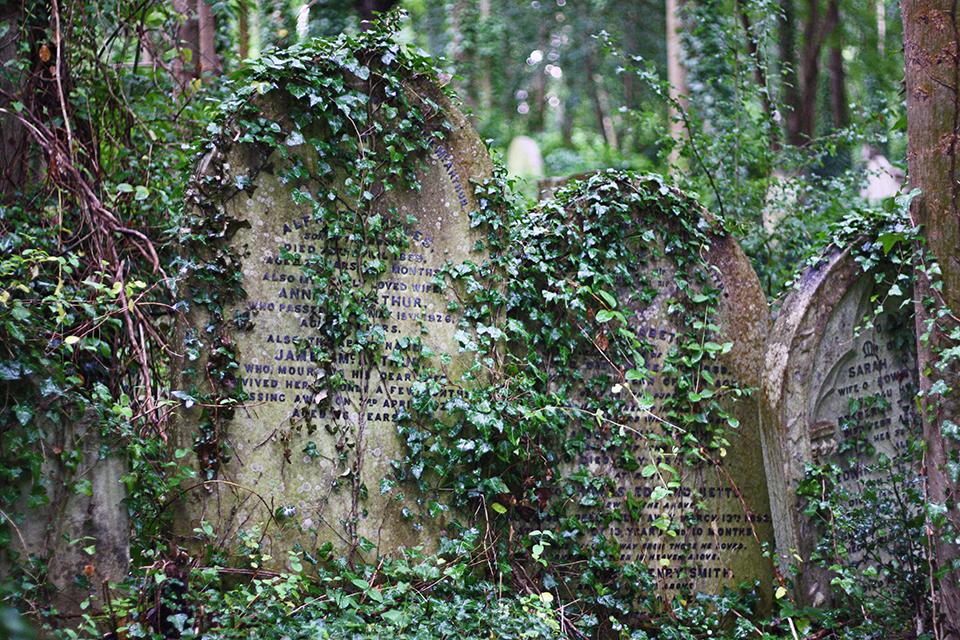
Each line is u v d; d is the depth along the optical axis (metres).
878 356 5.63
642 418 5.52
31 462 3.70
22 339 3.75
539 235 5.52
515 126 24.00
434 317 5.00
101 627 3.74
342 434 4.74
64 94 5.62
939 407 4.68
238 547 4.46
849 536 5.24
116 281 4.88
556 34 23.80
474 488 4.91
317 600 4.35
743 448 5.66
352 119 4.88
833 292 5.45
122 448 3.92
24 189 5.39
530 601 4.68
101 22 6.09
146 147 6.26
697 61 10.23
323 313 4.77
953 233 4.66
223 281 4.64
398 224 4.98
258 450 4.59
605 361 5.50
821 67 17.70
